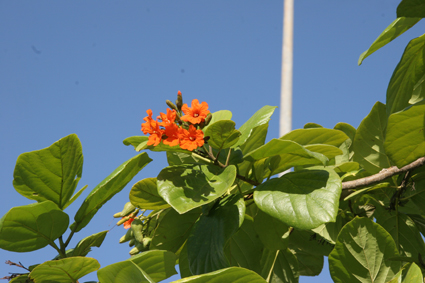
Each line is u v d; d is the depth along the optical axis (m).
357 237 1.71
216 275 1.25
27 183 1.90
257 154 1.83
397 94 1.95
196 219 1.97
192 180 1.73
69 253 2.04
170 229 1.96
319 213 1.53
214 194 1.64
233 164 1.93
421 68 1.92
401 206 2.29
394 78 1.93
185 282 1.24
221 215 1.73
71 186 2.00
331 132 2.02
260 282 1.30
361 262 1.70
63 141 1.89
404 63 1.90
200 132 1.70
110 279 1.50
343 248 1.71
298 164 1.94
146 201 1.92
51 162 1.90
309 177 1.71
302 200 1.60
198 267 1.63
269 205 1.64
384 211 2.32
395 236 2.24
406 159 1.65
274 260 2.29
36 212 1.76
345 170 2.40
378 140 2.38
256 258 2.17
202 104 1.82
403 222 2.24
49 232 1.85
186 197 1.63
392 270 1.69
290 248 2.72
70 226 2.02
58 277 1.72
